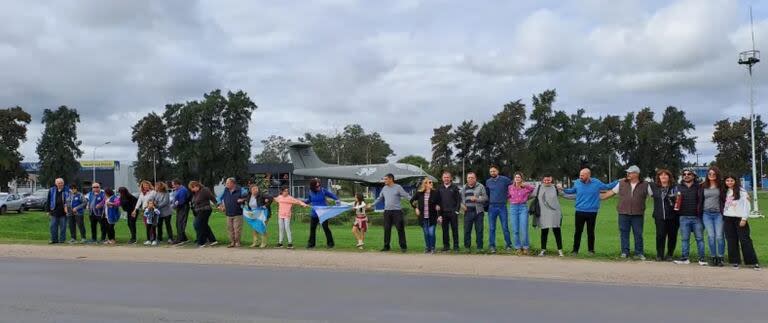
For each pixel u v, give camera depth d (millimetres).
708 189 11469
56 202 17031
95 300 8125
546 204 12867
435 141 83938
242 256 13297
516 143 78500
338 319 6957
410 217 28266
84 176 88562
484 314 7230
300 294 8586
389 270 11125
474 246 15164
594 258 12492
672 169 73188
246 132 71250
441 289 9000
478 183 13898
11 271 11156
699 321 6859
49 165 74938
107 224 16984
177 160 71188
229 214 15523
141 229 23391
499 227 22703
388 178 14289
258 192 15562
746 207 11164
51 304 7848
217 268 11531
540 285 9367
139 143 78375
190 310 7453
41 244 16703
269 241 17734
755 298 8242
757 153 88562
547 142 69938
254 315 7164
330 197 15570
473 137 82188
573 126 71438
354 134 121250
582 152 72812
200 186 15961
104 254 13961
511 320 6914
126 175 90000
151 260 12898
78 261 12789
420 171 45781
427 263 11844
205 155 68688
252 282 9703
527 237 13273
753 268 10969
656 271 10617
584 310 7461
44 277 10328
